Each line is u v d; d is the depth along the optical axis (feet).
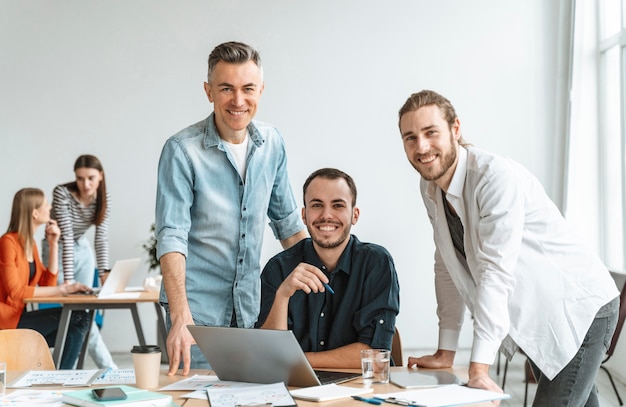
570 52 22.45
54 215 17.88
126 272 15.88
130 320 22.89
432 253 23.22
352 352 7.89
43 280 17.16
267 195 9.15
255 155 8.90
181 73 23.20
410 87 23.31
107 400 6.01
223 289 9.03
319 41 23.32
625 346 17.95
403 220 23.27
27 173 22.98
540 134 23.11
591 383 8.07
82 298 15.05
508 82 23.18
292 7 23.30
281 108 23.27
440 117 7.24
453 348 8.10
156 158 23.13
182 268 8.30
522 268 7.71
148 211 23.07
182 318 7.94
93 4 23.09
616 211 21.01
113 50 23.12
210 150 8.71
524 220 7.63
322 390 6.53
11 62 22.99
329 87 23.31
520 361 20.40
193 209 8.82
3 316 15.05
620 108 20.02
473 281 7.97
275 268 8.61
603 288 7.92
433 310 23.20
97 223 18.33
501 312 7.02
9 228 15.62
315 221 8.18
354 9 23.32
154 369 6.86
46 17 23.03
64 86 23.07
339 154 23.32
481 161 7.39
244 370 6.97
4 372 6.57
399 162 23.29
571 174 21.66
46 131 23.02
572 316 7.76
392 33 23.32
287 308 7.98
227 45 8.30
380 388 6.76
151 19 23.17
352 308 8.19
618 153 20.95
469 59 23.27
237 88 8.25
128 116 23.11
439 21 23.34
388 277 8.15
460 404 5.97
